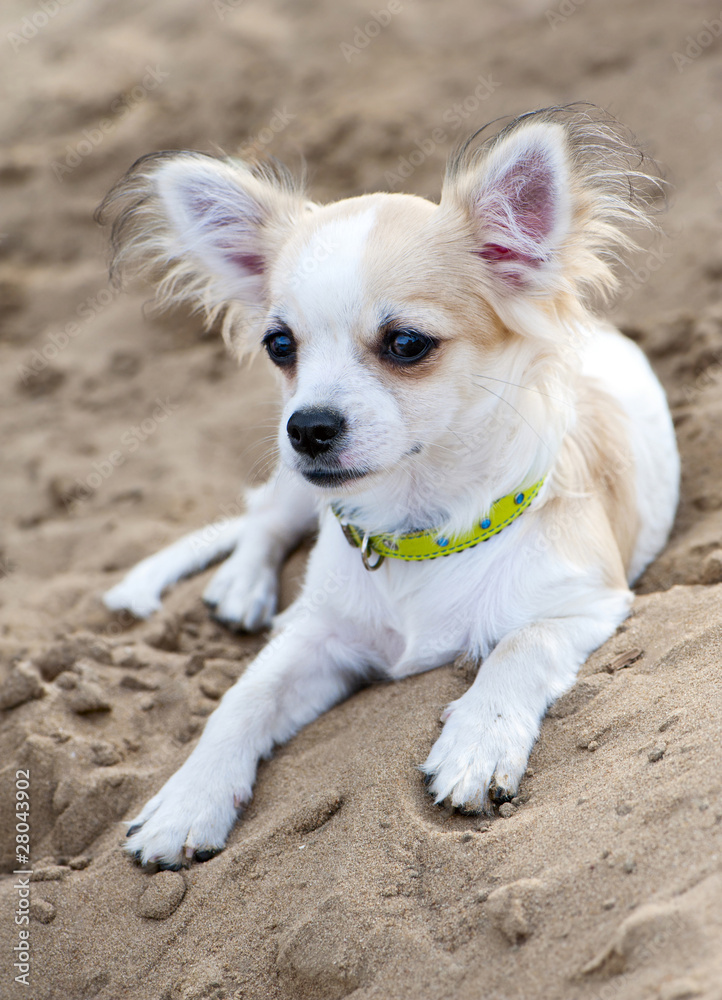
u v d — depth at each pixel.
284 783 3.14
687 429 4.91
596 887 2.24
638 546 4.09
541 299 3.28
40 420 6.96
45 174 9.20
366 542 3.50
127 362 7.43
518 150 3.09
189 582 4.94
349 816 2.83
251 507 5.04
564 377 3.49
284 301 3.28
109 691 3.86
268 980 2.55
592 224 3.24
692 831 2.23
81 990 2.72
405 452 3.17
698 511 4.43
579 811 2.52
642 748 2.63
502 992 2.15
